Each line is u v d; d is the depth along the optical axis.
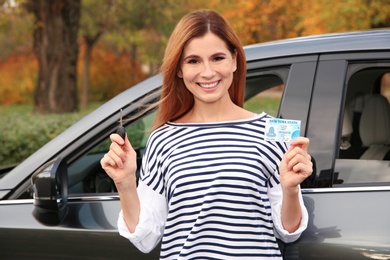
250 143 2.02
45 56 12.91
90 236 2.48
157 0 15.22
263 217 2.01
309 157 1.92
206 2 14.61
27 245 2.56
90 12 19.06
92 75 33.34
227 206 1.98
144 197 2.11
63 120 7.02
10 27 16.31
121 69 33.47
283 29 13.08
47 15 12.78
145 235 2.07
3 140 6.47
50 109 12.87
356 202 2.21
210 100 2.07
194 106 2.17
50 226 2.53
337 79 2.34
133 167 2.00
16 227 2.57
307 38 2.52
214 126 2.07
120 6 17.25
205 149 2.03
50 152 2.59
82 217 2.52
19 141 6.48
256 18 12.44
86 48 28.30
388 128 2.67
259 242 2.00
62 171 2.50
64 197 2.50
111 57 33.41
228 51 2.07
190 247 2.00
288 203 1.96
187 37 2.04
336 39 2.42
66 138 2.58
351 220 2.18
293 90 2.38
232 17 12.48
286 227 2.03
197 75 2.06
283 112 2.37
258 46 2.53
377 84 2.89
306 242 2.19
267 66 2.45
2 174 3.32
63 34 12.85
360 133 2.71
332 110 2.32
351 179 2.27
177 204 2.02
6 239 2.59
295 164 1.88
